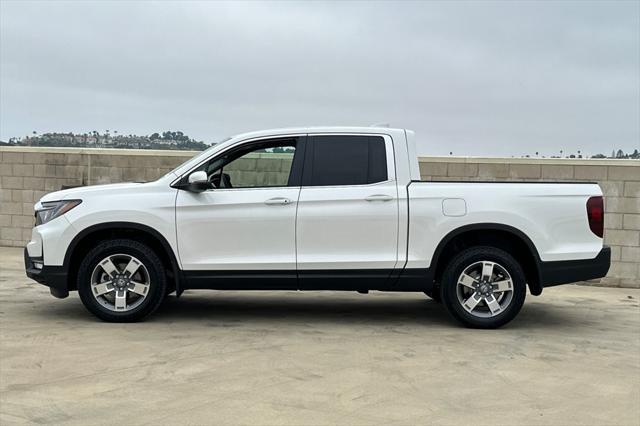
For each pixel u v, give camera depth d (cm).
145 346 579
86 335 614
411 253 662
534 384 495
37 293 838
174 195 666
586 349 607
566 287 1024
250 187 673
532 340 636
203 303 812
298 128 687
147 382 479
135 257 663
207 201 660
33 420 403
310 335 636
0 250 1231
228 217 659
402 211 660
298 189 665
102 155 1215
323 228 658
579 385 496
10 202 1255
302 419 412
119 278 668
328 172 671
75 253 675
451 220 660
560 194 669
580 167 1030
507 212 659
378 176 670
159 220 659
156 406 430
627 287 1019
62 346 573
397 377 503
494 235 686
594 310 823
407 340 622
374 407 436
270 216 657
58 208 670
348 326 684
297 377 497
